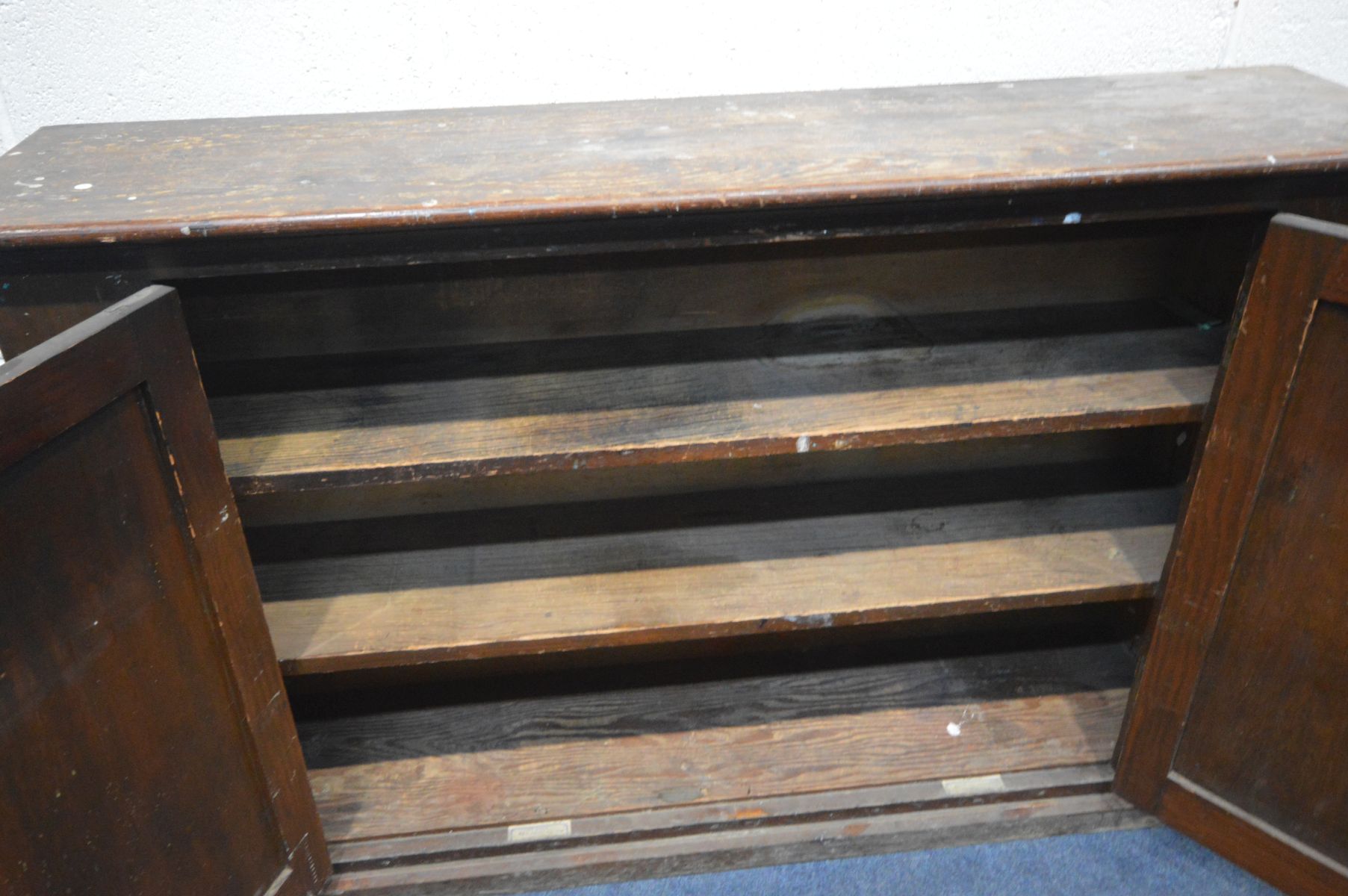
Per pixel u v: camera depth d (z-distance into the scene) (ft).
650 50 5.50
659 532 5.37
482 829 5.20
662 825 5.20
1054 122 4.47
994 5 5.54
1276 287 3.72
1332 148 3.94
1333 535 3.96
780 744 5.63
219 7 5.14
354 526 5.46
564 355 4.85
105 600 3.40
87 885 3.56
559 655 6.11
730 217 3.81
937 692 5.91
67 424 3.08
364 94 5.47
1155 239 5.06
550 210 3.62
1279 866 4.81
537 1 5.28
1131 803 5.32
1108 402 4.43
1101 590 4.91
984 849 5.36
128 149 4.47
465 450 4.21
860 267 4.98
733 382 4.64
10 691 3.11
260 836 4.48
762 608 4.86
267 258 3.70
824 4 5.45
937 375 4.66
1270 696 4.46
